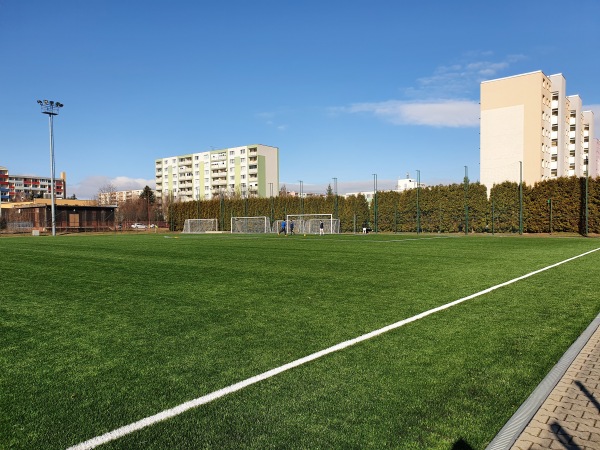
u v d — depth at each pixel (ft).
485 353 14.55
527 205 125.08
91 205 200.75
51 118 131.03
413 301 23.58
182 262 44.98
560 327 17.92
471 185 135.44
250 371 13.00
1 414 10.29
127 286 29.32
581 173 214.69
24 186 447.01
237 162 336.90
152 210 293.43
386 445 8.79
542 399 11.02
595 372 13.04
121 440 9.04
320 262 44.62
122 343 16.14
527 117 168.25
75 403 10.88
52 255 54.39
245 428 9.52
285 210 174.19
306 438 9.07
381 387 11.70
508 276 33.35
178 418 10.01
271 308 21.99
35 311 21.77
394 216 151.12
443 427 9.54
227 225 188.44
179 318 19.99
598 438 9.24
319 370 13.01
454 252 57.36
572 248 63.87
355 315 20.30
